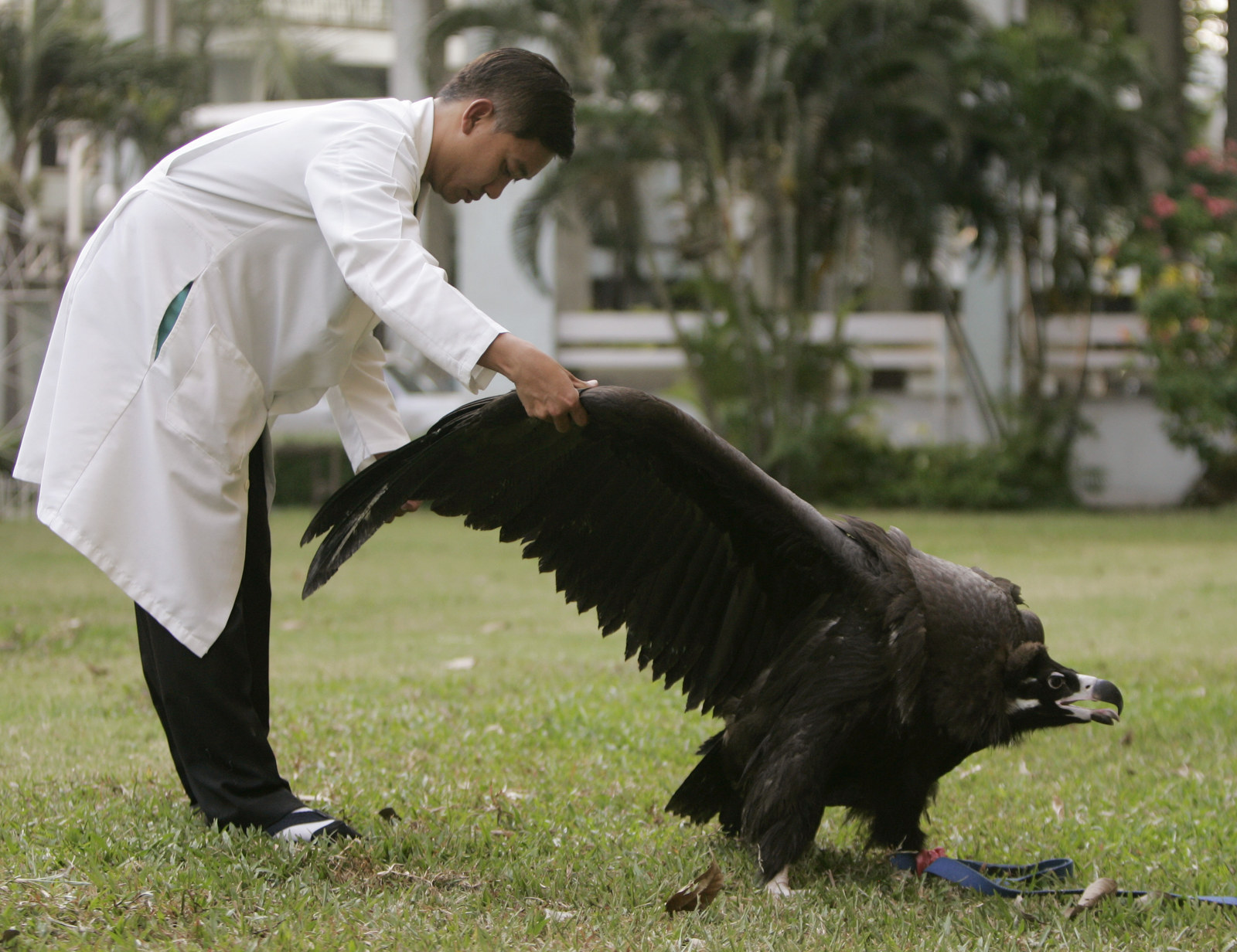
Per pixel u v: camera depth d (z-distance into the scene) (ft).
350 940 13.53
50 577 53.88
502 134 16.71
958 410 120.98
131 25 121.60
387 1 147.54
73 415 16.21
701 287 102.37
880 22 92.99
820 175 101.09
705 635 17.75
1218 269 100.27
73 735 25.21
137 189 16.80
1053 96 98.43
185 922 14.07
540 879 16.19
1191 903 15.94
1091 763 25.40
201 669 16.85
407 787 21.34
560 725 27.09
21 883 14.79
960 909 15.99
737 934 14.51
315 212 15.92
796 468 103.81
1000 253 105.09
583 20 94.43
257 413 17.04
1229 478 108.58
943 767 17.16
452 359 14.96
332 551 16.20
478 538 76.48
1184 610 46.21
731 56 93.50
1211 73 147.84
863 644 16.20
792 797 16.37
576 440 16.43
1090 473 113.60
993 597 16.57
